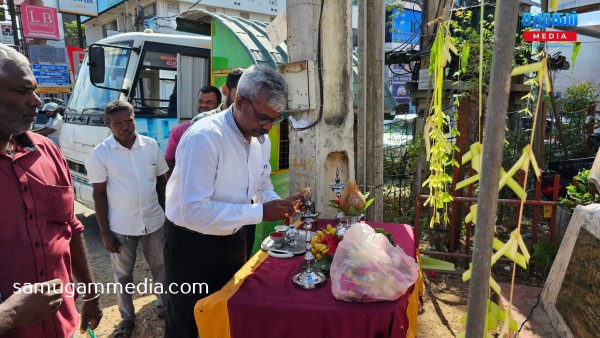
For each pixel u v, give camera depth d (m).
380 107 3.63
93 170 2.80
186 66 5.18
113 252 2.89
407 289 1.70
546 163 7.04
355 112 5.22
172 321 2.12
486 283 0.72
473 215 0.75
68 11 15.89
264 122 1.81
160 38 5.08
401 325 1.60
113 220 2.85
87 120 4.88
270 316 1.62
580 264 2.56
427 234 4.58
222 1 20.62
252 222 1.84
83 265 1.82
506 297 3.10
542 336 2.60
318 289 1.77
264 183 2.37
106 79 5.10
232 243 2.08
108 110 2.79
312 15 2.86
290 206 1.92
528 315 2.83
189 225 1.86
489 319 0.79
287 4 2.93
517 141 5.78
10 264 1.37
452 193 3.79
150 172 2.94
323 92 3.03
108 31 24.75
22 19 15.07
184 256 2.01
